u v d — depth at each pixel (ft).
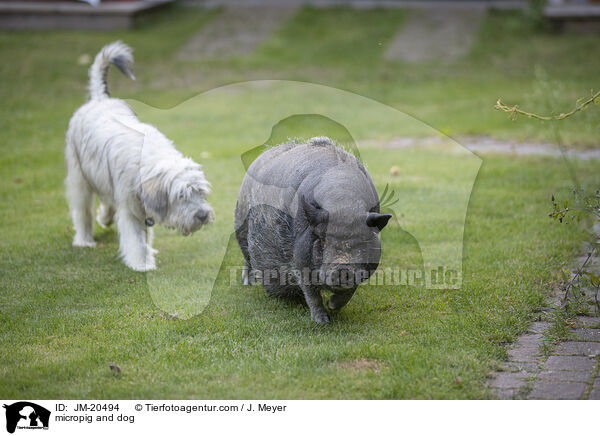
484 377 16.48
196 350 18.24
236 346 18.45
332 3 86.43
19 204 32.50
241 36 76.28
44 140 43.62
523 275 22.70
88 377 16.96
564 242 25.52
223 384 16.57
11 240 27.61
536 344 18.21
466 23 77.71
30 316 20.71
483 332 18.84
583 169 34.99
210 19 81.82
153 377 16.88
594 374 16.43
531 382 16.21
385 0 86.22
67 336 19.30
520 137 43.14
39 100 53.06
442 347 18.02
